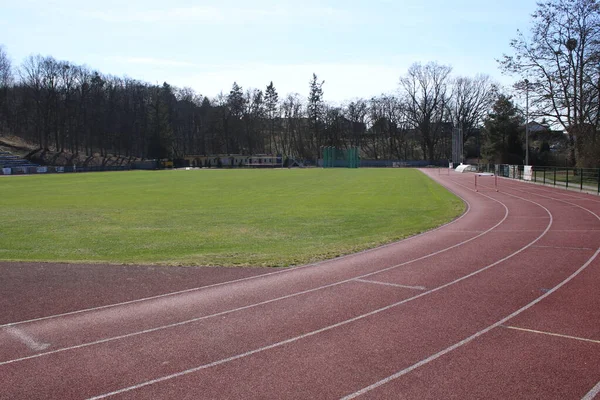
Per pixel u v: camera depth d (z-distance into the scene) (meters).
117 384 5.57
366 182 47.00
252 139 124.19
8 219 20.81
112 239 15.94
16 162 86.50
